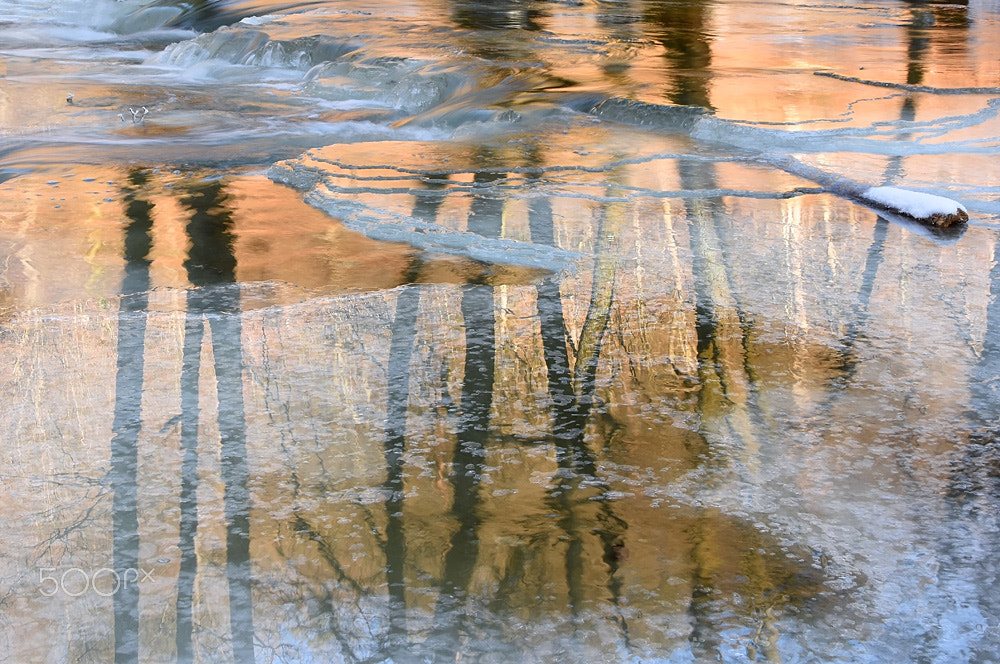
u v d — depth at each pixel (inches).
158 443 95.6
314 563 76.9
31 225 181.2
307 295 140.3
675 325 129.0
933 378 113.3
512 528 82.2
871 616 71.6
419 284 145.3
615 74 369.4
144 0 711.7
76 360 115.0
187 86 415.2
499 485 89.2
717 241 167.8
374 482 89.4
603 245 165.2
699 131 272.2
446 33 500.1
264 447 95.2
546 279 147.9
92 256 160.6
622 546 79.7
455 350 119.9
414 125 321.7
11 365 113.3
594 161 233.6
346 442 96.7
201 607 71.6
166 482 88.7
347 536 80.7
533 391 109.1
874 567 77.5
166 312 132.2
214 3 685.9
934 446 97.3
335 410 103.3
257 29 505.7
